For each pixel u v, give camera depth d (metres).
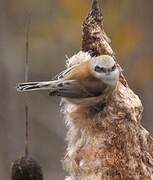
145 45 16.17
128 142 7.25
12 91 17.30
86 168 7.23
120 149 7.22
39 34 17.11
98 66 7.52
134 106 7.38
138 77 16.23
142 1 16.25
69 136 7.48
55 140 16.86
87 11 16.31
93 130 7.30
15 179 6.82
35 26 17.06
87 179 7.23
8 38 17.48
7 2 17.50
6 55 17.41
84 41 7.89
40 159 16.69
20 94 17.30
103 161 7.18
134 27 16.12
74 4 16.31
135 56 16.23
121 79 7.70
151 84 16.19
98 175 7.18
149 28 16.28
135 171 7.21
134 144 7.27
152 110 16.06
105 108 7.34
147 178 7.23
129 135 7.26
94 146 7.25
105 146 7.23
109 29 16.12
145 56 16.20
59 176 16.41
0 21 17.50
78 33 16.66
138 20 16.25
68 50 17.00
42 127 16.97
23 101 17.30
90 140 7.29
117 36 16.06
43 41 17.17
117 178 7.17
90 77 7.57
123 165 7.19
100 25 7.87
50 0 17.00
